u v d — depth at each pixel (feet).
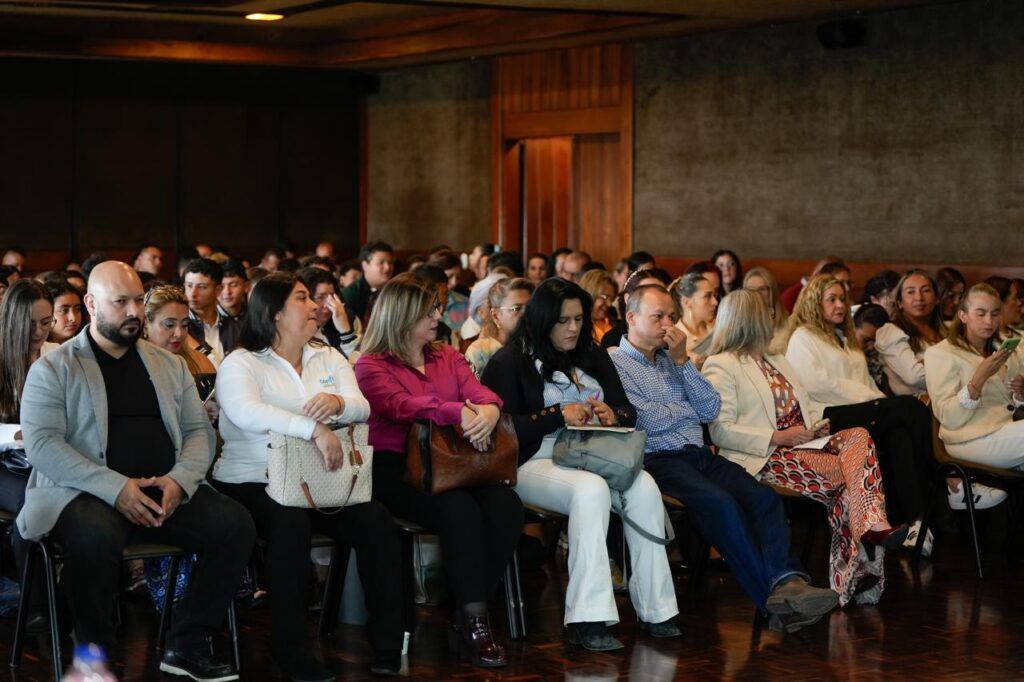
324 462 14.02
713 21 34.32
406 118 48.21
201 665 13.79
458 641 14.96
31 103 45.55
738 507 15.96
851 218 34.09
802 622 15.40
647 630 15.87
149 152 47.44
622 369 17.07
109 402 14.06
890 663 14.78
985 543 20.84
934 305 23.47
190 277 20.90
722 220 37.29
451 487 14.62
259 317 14.74
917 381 22.47
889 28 32.86
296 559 13.88
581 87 41.11
